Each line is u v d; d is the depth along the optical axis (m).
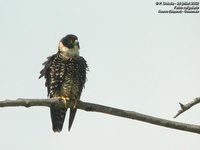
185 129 10.30
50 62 13.77
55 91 13.51
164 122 10.29
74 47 13.66
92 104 11.06
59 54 13.73
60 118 13.12
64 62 13.55
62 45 13.77
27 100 9.89
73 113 13.03
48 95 13.99
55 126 13.28
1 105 9.59
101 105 10.77
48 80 13.87
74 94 13.52
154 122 10.33
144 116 10.35
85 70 13.85
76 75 13.58
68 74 13.49
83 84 13.80
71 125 13.12
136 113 10.41
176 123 10.28
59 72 13.49
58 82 13.47
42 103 10.09
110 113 10.62
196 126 10.28
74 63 13.59
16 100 9.73
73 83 13.48
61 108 12.91
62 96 13.45
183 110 9.80
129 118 10.50
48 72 13.82
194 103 9.77
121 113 10.48
